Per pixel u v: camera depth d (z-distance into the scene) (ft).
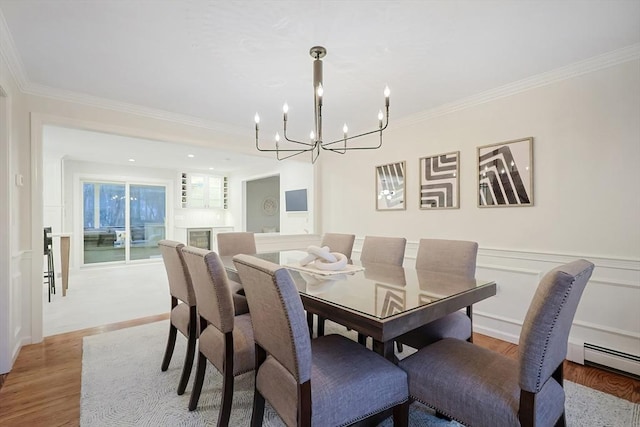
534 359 3.63
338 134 14.11
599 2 5.53
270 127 13.16
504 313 9.34
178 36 6.54
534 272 8.71
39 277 9.04
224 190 26.76
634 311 7.20
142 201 23.81
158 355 8.23
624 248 7.34
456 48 7.02
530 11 5.76
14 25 6.14
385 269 7.86
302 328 3.80
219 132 12.97
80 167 21.09
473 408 4.00
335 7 5.63
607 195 7.56
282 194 19.24
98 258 22.04
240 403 6.12
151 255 24.18
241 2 5.50
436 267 7.82
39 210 9.05
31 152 8.92
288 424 3.98
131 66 7.86
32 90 8.95
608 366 7.41
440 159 10.90
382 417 4.55
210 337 5.71
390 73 8.20
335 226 15.28
